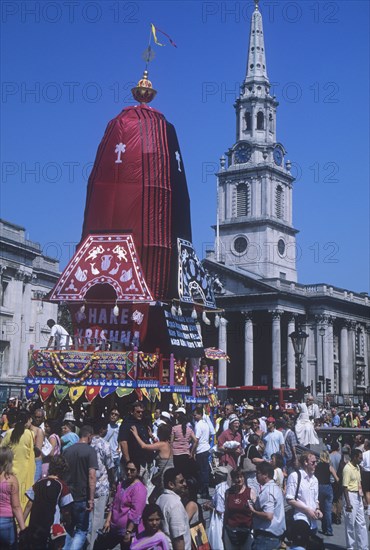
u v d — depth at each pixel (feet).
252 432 87.35
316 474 69.10
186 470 46.29
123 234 94.38
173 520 40.37
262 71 401.49
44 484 42.86
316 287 354.95
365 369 386.52
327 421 156.87
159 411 93.35
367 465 71.92
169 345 97.09
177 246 98.99
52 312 291.99
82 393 86.53
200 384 108.88
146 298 91.40
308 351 350.43
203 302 104.22
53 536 45.52
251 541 47.65
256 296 339.57
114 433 68.95
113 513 44.73
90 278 93.50
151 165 98.58
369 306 384.47
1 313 254.06
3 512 41.22
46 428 67.77
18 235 265.75
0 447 42.70
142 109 102.53
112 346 95.50
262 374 360.28
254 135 391.86
